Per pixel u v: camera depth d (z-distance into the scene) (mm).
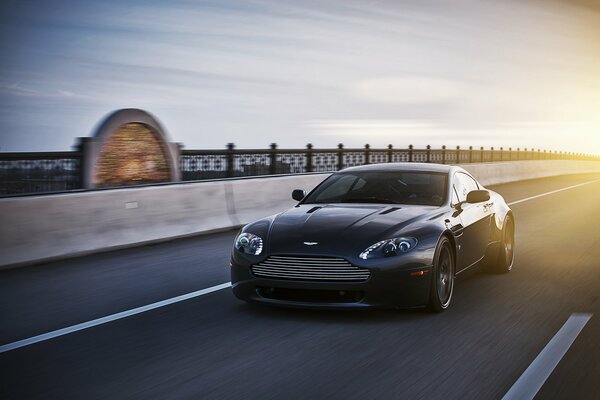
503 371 4531
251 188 13844
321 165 21562
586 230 13180
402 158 27781
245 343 5270
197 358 4871
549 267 8922
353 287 5852
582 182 32938
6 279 8094
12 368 4668
